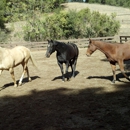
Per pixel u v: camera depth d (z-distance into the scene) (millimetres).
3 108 6152
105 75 9305
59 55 8352
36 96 7023
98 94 6832
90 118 5172
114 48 7383
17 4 28250
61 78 9289
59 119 5207
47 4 26453
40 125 4949
